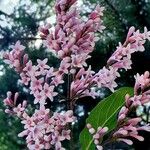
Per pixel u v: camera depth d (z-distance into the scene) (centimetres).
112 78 22
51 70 21
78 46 22
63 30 22
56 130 21
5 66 93
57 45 22
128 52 23
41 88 21
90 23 22
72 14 22
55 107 87
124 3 88
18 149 100
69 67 22
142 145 92
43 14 92
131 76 90
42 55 90
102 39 88
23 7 92
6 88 94
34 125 21
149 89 22
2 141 100
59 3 22
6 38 89
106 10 87
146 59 87
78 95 22
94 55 88
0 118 96
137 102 21
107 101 23
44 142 21
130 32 23
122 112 22
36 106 90
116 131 22
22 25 90
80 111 95
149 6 88
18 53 22
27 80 22
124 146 92
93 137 21
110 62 23
